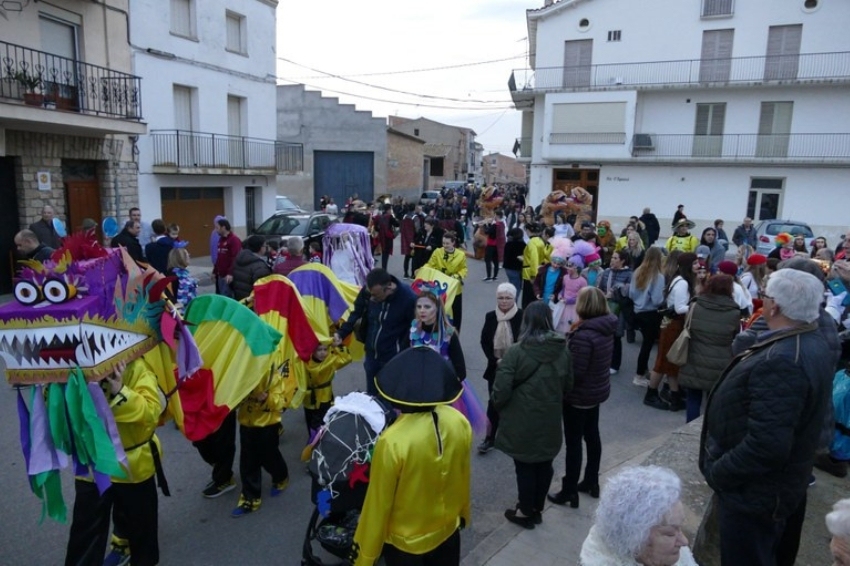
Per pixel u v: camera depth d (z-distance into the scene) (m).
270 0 22.03
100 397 3.17
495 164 113.56
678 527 2.19
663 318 7.33
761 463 2.82
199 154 19.19
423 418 3.03
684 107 30.34
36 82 12.15
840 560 2.26
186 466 5.58
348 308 5.91
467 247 24.83
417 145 43.41
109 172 15.48
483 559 4.16
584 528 4.57
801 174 28.48
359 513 3.63
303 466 5.56
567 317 8.13
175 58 17.91
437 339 5.19
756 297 8.07
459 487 3.18
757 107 29.11
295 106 35.03
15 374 3.16
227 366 4.30
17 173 12.95
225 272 10.73
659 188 30.98
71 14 14.04
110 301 3.25
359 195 35.69
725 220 30.02
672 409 7.29
